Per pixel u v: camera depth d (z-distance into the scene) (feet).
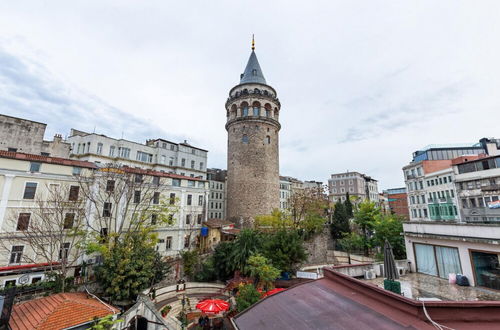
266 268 68.44
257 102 148.77
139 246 68.80
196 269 93.09
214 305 50.80
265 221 125.29
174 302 68.69
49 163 74.23
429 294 27.91
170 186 105.70
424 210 144.66
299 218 124.26
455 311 15.92
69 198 75.25
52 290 59.98
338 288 24.08
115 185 85.15
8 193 66.39
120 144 138.21
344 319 17.54
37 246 63.21
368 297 20.44
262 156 145.48
